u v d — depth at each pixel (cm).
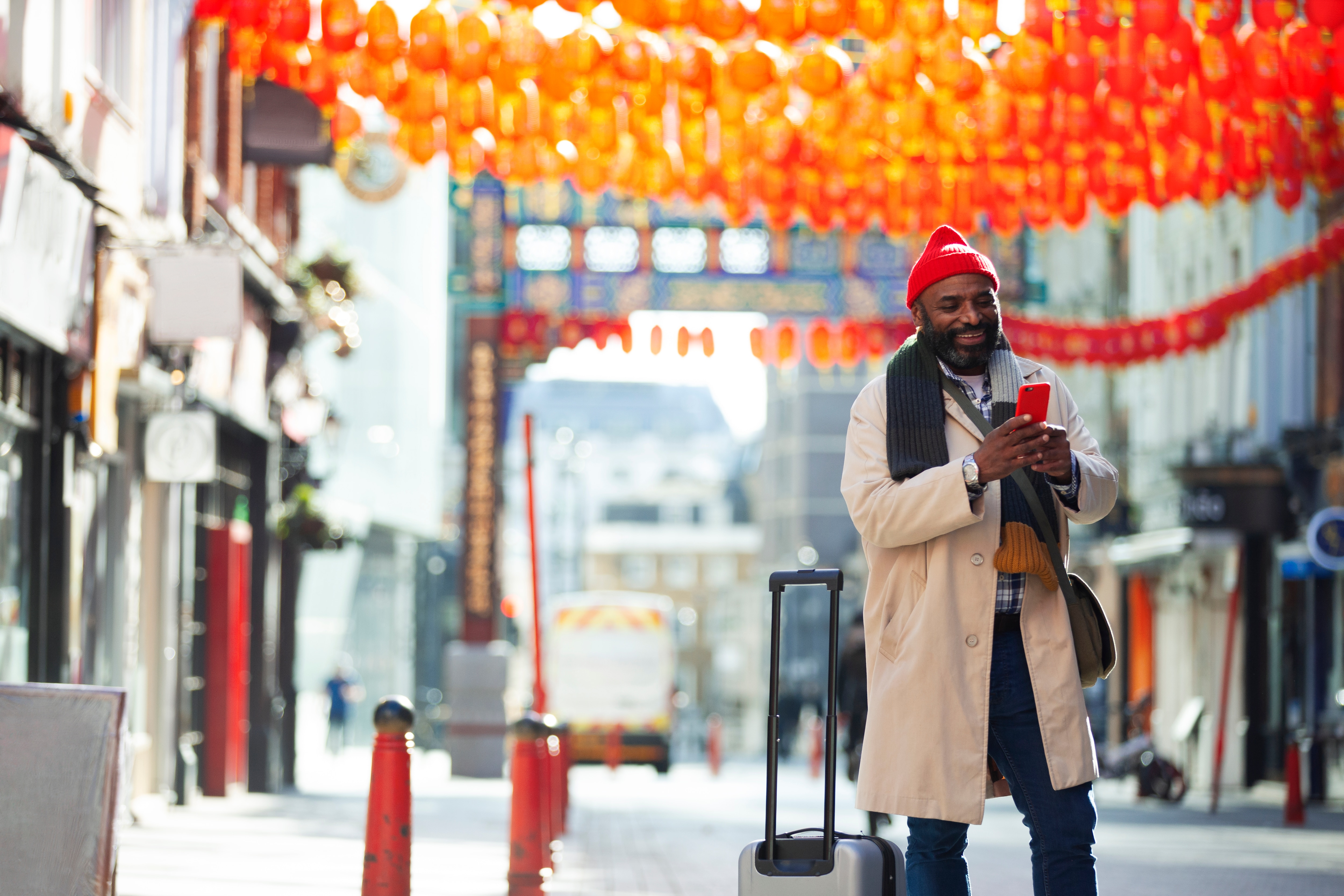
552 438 13050
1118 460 4009
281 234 2584
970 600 578
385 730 783
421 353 6122
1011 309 2931
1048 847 576
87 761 679
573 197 3006
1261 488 3077
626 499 12788
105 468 1717
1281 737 3045
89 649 1650
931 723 574
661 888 1293
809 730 6506
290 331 2562
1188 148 1471
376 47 1145
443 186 3017
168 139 1850
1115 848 1748
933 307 597
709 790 3206
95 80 1523
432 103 1313
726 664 11488
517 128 1337
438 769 3878
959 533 580
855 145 1417
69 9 1452
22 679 1460
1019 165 1502
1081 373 4519
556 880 1353
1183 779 2752
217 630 2303
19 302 1341
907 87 1155
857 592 9531
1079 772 574
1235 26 1075
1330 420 2936
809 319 2988
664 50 1182
